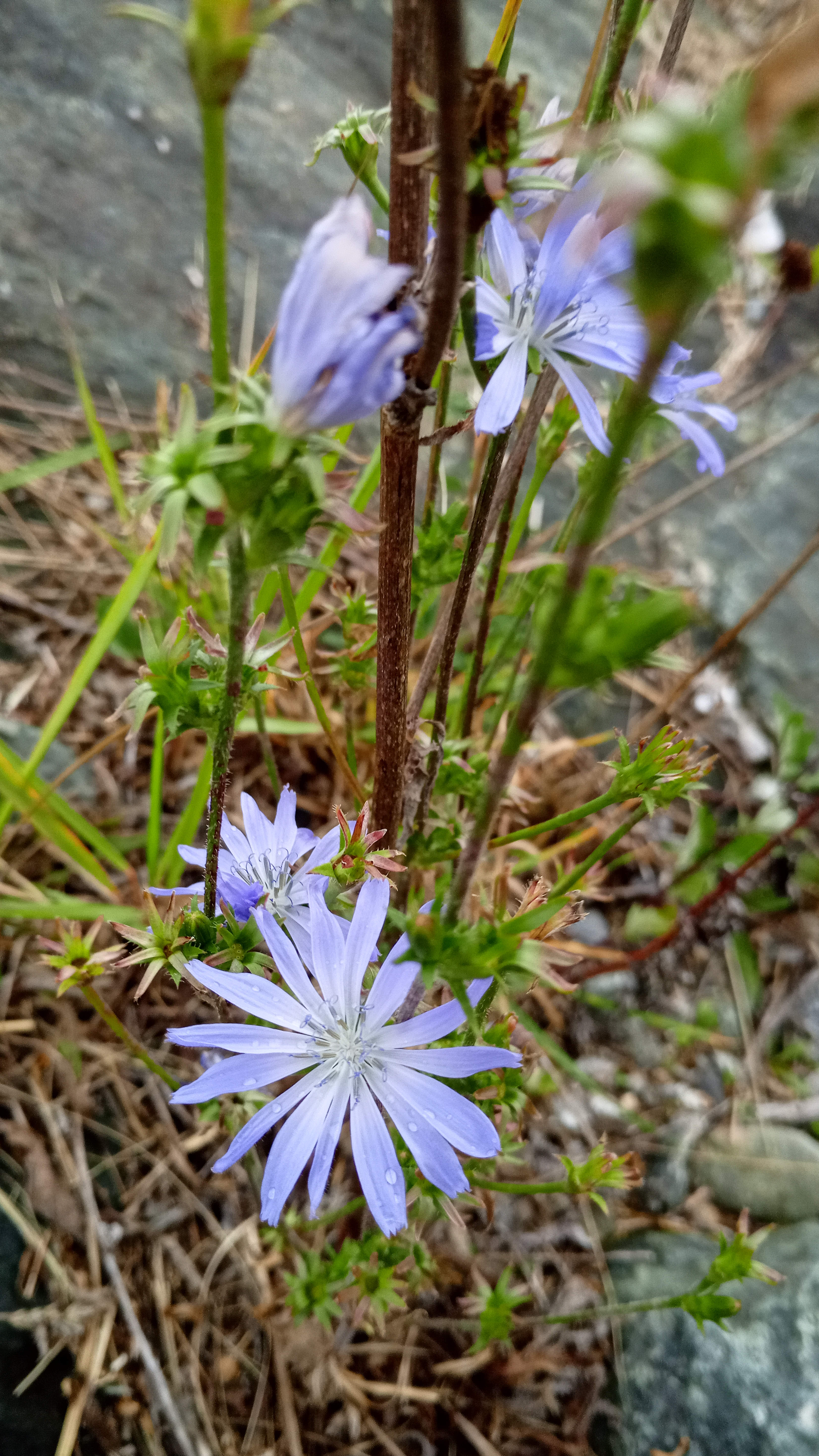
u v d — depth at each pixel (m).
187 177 0.29
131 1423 0.15
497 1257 0.17
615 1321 0.17
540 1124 0.19
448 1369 0.16
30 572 0.22
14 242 0.27
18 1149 0.16
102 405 0.25
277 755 0.21
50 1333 0.15
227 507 0.07
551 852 0.20
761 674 0.25
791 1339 0.16
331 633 0.22
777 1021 0.21
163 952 0.10
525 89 0.07
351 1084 0.10
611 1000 0.21
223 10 0.06
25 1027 0.17
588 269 0.09
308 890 0.11
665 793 0.12
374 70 0.33
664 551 0.27
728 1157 0.19
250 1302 0.16
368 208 0.07
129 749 0.21
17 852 0.19
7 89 0.29
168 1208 0.16
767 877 0.23
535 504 0.25
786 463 0.28
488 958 0.07
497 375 0.10
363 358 0.06
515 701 0.18
